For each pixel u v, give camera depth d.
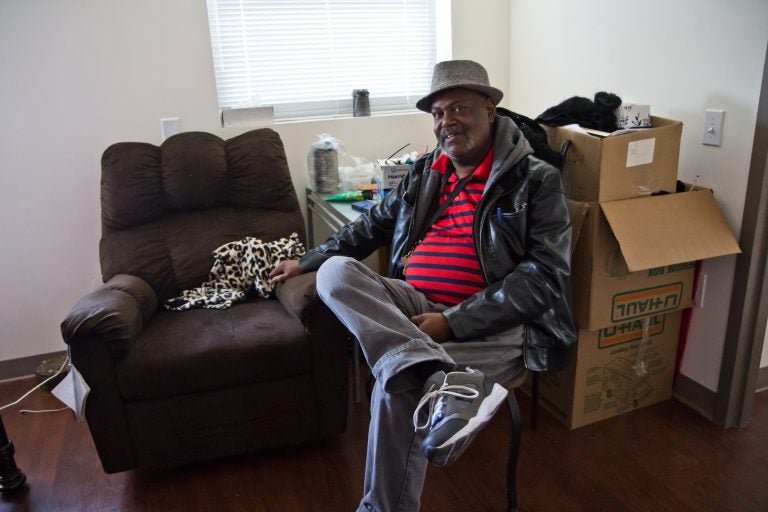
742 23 1.67
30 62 2.20
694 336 2.02
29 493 1.76
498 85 2.85
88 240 2.44
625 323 1.92
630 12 2.04
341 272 1.48
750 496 1.62
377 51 2.79
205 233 2.16
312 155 2.50
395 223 1.90
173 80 2.38
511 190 1.56
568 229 1.51
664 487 1.67
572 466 1.78
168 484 1.78
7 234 2.33
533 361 1.52
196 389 1.69
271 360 1.72
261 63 2.63
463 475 1.76
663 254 1.68
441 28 2.80
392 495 1.35
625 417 2.03
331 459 1.87
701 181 1.88
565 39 2.40
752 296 1.82
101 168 2.17
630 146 1.71
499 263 1.54
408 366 1.30
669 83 1.93
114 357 1.63
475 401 1.22
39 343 2.47
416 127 2.79
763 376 2.14
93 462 1.90
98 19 2.24
